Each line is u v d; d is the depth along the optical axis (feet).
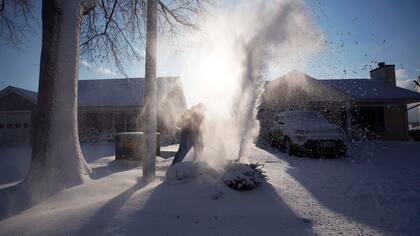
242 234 8.77
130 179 16.19
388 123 49.65
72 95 17.12
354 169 20.56
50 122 16.20
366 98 46.78
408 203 12.05
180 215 10.05
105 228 9.04
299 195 12.73
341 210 11.06
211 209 10.59
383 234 8.86
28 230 9.26
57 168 15.60
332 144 26.68
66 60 17.12
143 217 9.83
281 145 32.01
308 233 8.84
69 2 17.65
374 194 13.41
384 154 29.63
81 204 11.85
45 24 17.28
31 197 13.66
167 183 12.86
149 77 15.97
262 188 12.74
